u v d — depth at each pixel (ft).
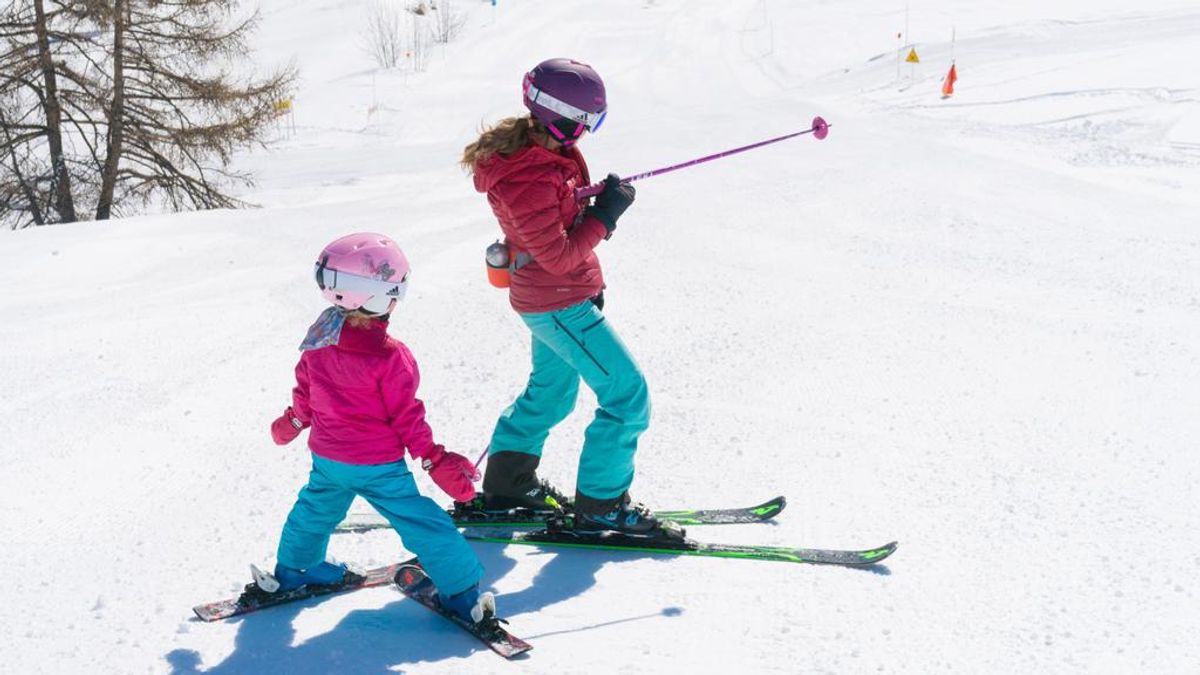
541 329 12.26
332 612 10.97
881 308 24.14
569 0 170.19
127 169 61.62
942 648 10.33
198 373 19.88
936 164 43.86
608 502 12.53
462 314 23.82
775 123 62.69
